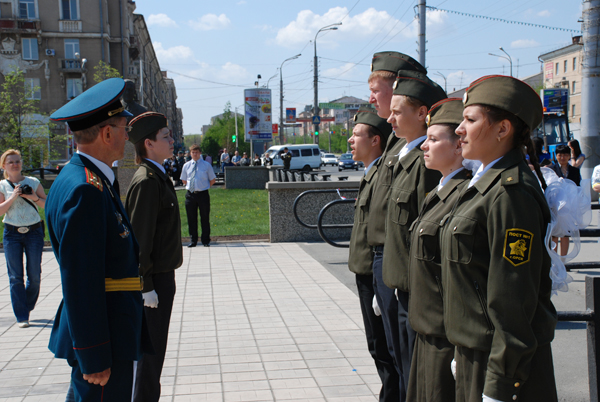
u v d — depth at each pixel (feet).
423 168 8.85
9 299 20.07
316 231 31.96
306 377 12.85
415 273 7.70
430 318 7.38
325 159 184.65
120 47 142.51
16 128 94.07
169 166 87.61
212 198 59.93
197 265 25.82
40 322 17.26
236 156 124.77
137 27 163.22
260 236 33.60
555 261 6.91
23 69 133.08
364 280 10.93
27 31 130.62
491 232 6.04
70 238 6.95
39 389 12.34
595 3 31.01
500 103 6.15
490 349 6.16
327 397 11.78
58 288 21.36
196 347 14.96
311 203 31.60
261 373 13.14
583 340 14.73
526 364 5.84
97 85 8.07
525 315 5.80
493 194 6.14
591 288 8.59
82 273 6.94
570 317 8.55
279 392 12.07
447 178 7.84
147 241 10.18
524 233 5.85
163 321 10.68
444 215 7.40
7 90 102.32
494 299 5.90
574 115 192.03
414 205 8.84
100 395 7.41
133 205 10.27
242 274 23.75
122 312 7.56
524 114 6.19
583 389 11.76
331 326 16.53
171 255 10.72
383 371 10.86
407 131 9.49
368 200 10.75
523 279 5.81
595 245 27.17
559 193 7.02
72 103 7.83
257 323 16.94
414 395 7.85
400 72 9.62
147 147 10.92
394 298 9.63
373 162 11.40
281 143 157.07
